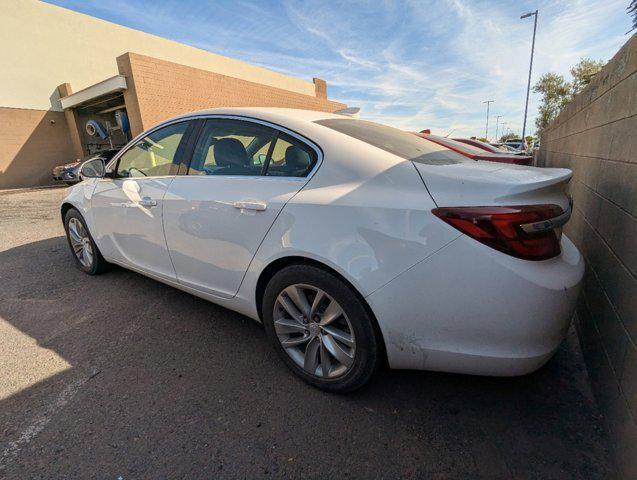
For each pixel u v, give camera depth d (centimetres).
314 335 198
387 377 213
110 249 325
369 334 179
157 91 1197
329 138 200
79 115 1578
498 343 156
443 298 158
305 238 186
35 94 1492
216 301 247
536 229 152
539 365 159
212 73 1362
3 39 1394
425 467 156
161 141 277
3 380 212
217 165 238
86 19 1603
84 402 195
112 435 173
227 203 218
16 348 244
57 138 1568
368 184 179
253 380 212
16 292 332
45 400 196
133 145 300
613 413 163
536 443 167
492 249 150
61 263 411
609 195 223
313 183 193
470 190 160
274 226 198
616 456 151
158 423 180
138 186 281
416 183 171
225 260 226
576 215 345
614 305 183
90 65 1631
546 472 153
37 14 1467
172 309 297
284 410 189
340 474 154
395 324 170
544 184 162
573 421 179
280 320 209
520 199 155
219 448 166
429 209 160
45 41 1495
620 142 211
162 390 204
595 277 230
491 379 210
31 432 175
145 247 283
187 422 181
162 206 257
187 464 158
